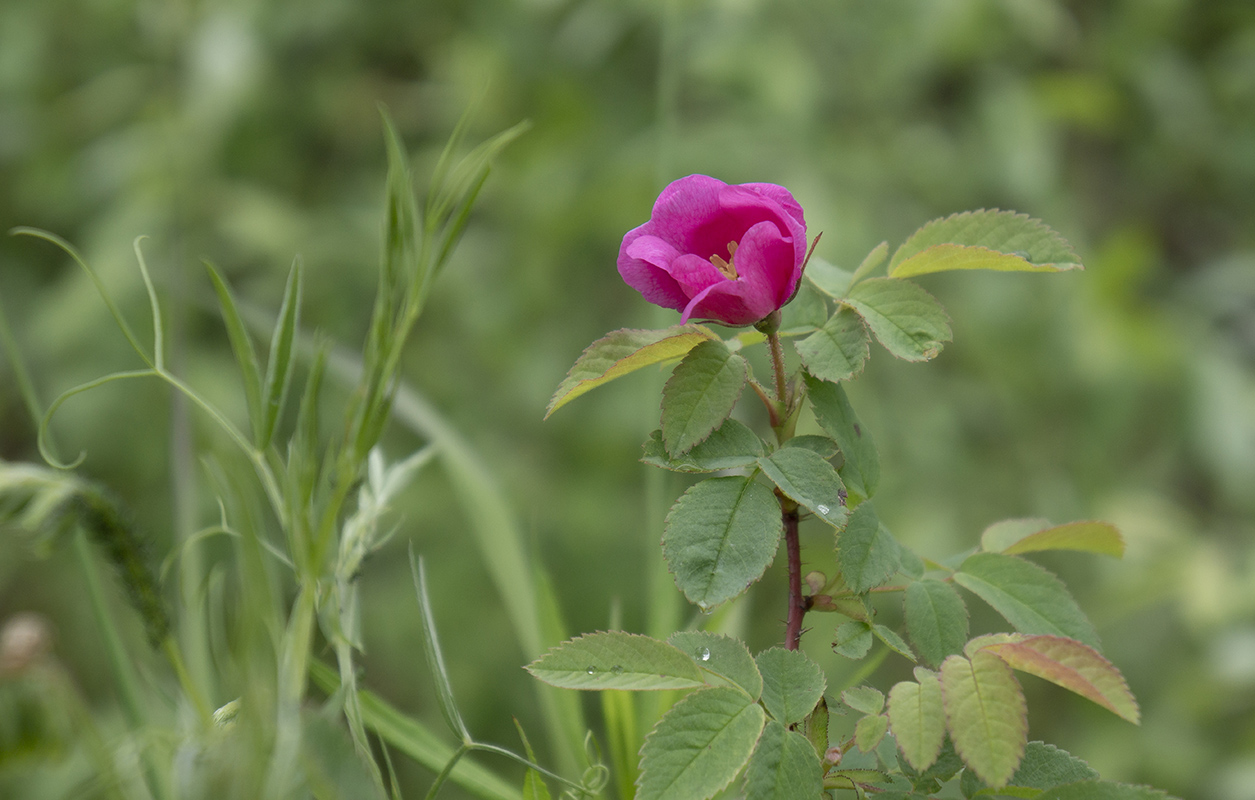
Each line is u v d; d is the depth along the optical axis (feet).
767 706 2.48
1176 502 7.91
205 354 6.49
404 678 6.39
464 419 6.85
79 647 6.11
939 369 6.93
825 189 6.29
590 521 6.57
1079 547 2.63
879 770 2.56
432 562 6.48
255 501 2.53
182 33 7.19
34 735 2.35
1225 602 6.23
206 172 6.89
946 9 6.82
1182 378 7.12
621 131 7.17
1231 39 8.09
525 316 6.97
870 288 2.60
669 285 2.59
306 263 6.97
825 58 7.01
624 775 2.76
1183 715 6.38
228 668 2.42
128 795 2.42
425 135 7.69
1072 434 6.89
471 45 7.27
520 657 6.24
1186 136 7.69
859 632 2.54
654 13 6.81
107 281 6.51
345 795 2.41
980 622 5.65
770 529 2.51
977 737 2.43
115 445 6.58
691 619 3.09
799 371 2.60
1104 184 8.23
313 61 7.61
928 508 6.29
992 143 6.93
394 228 2.46
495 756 5.94
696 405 2.54
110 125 7.61
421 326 7.07
